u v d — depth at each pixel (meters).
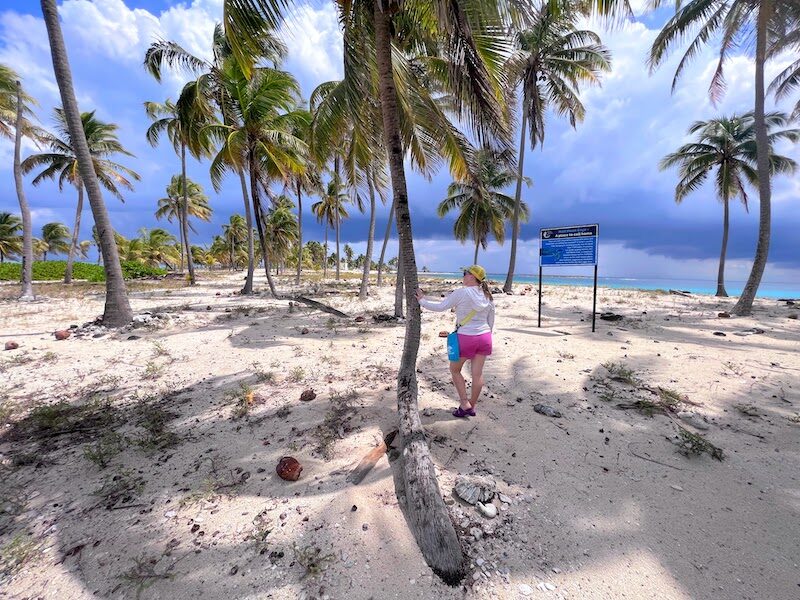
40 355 5.74
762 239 9.07
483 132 4.56
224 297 14.51
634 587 1.82
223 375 4.85
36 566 1.96
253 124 11.77
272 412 3.71
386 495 2.46
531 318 9.02
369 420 3.50
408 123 5.52
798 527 2.18
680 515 2.29
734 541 2.09
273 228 38.50
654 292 17.72
